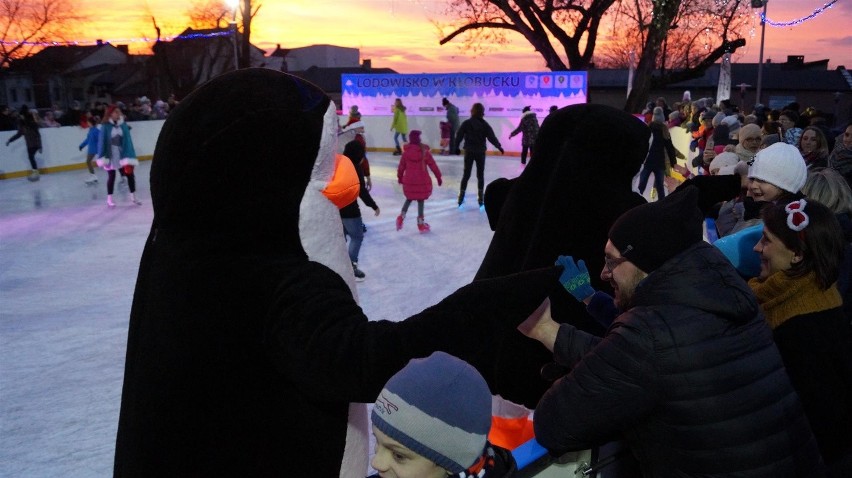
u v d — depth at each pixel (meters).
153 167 1.45
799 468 1.57
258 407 1.37
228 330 1.35
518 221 2.29
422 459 1.16
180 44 40.88
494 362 1.84
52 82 43.94
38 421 3.98
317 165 1.39
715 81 39.69
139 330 1.51
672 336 1.47
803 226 2.07
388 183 14.02
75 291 6.74
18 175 15.34
